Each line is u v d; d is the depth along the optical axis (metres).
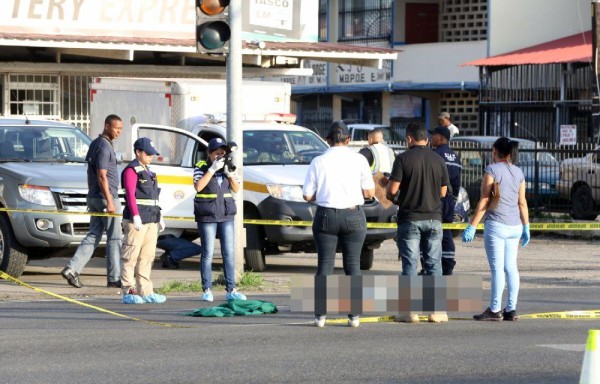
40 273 47.00
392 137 97.12
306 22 75.38
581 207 67.56
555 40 106.75
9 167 43.84
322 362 26.45
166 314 34.91
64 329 31.59
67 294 40.38
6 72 68.50
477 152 71.56
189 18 70.00
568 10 106.88
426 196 32.22
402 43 117.50
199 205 37.44
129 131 55.16
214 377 24.69
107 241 42.06
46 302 38.06
